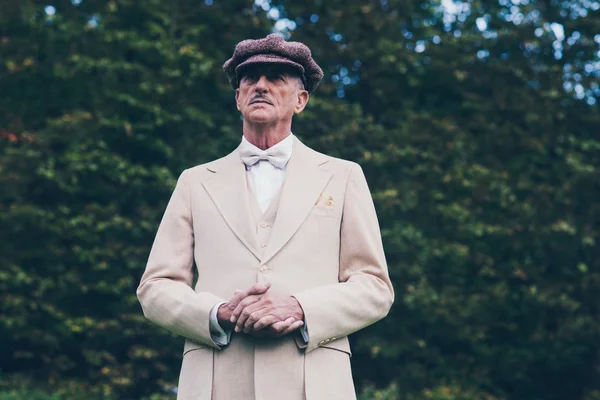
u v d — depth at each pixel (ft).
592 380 37.29
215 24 37.58
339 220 10.94
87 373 34.12
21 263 33.86
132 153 36.06
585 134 39.22
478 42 38.27
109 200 35.01
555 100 38.45
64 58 34.99
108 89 34.94
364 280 10.68
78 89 35.22
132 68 35.29
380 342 34.32
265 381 10.11
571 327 35.63
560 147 38.34
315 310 10.14
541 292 35.88
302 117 35.53
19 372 33.37
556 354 36.29
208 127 36.22
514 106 37.93
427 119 36.50
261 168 11.20
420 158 36.47
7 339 33.58
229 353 10.34
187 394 10.41
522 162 37.76
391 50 37.11
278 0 38.09
